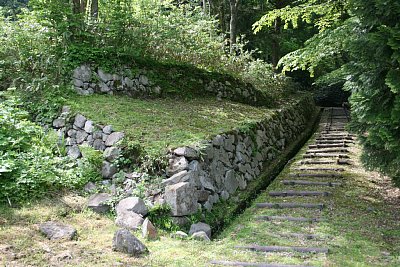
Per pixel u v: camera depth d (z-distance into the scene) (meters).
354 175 7.31
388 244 4.48
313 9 8.77
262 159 8.13
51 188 5.12
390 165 5.35
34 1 7.31
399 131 4.84
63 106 6.75
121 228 4.43
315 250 4.23
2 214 4.38
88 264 3.58
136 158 5.54
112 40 7.98
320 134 11.35
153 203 5.02
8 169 4.84
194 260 3.96
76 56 7.30
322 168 7.79
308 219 5.24
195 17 10.51
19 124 5.61
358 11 5.01
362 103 5.15
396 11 4.68
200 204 5.32
